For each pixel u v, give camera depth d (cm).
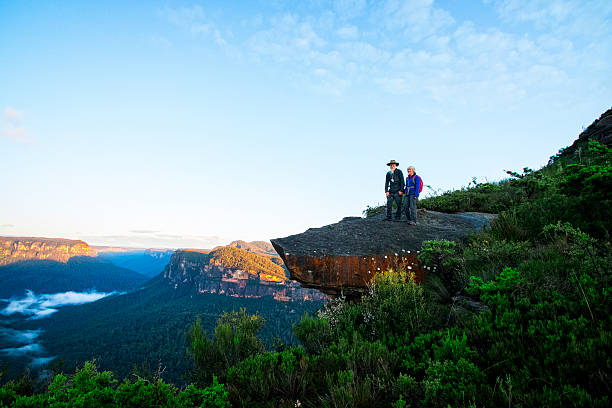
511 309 378
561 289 375
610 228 474
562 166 1088
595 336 285
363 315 511
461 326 402
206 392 323
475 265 543
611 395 221
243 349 495
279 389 363
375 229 837
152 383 333
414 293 484
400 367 361
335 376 368
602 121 1294
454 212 1078
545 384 251
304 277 690
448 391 278
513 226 632
